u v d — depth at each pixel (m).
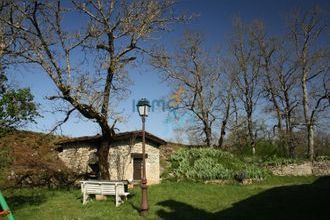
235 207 15.76
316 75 40.22
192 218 13.79
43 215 14.63
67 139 27.78
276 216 13.49
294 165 31.47
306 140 42.06
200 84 39.44
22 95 14.84
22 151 23.22
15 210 15.72
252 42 43.56
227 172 25.94
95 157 26.41
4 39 18.08
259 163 32.88
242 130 42.12
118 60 20.81
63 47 19.66
